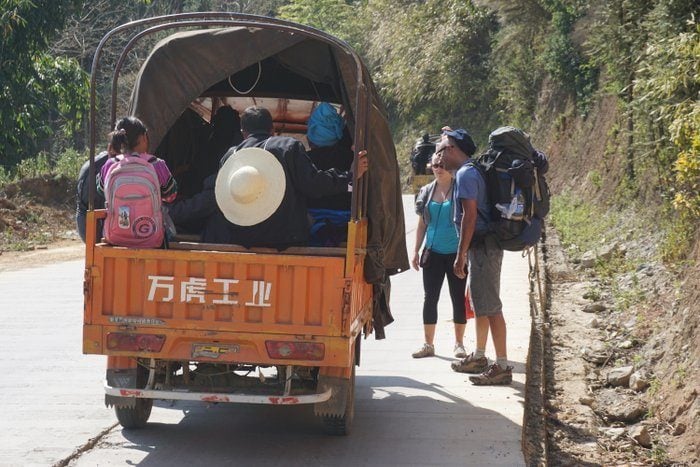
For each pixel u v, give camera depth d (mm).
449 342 10648
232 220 6574
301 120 9734
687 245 12109
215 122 8961
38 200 28781
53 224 27312
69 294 14180
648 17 14891
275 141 6703
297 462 6637
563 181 27578
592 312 12797
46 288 14891
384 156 7324
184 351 6527
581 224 20359
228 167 6617
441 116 46938
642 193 17188
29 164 31016
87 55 44062
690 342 9070
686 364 8734
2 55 27609
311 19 61562
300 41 7273
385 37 48438
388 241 7488
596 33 20172
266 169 6535
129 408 7148
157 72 7336
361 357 9953
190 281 6496
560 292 14266
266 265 6434
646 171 16875
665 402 8594
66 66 30500
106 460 6621
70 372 9156
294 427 7551
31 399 8180
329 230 7258
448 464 6605
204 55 7336
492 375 8844
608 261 15625
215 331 6473
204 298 6484
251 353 6488
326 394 6598
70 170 30656
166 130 7340
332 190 6711
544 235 20203
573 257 17188
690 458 7465
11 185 28266
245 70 8898
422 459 6711
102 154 8336
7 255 21359
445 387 8773
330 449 6941
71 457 6633
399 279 15508
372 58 52031
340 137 7891
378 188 7250
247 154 6609
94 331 6574
